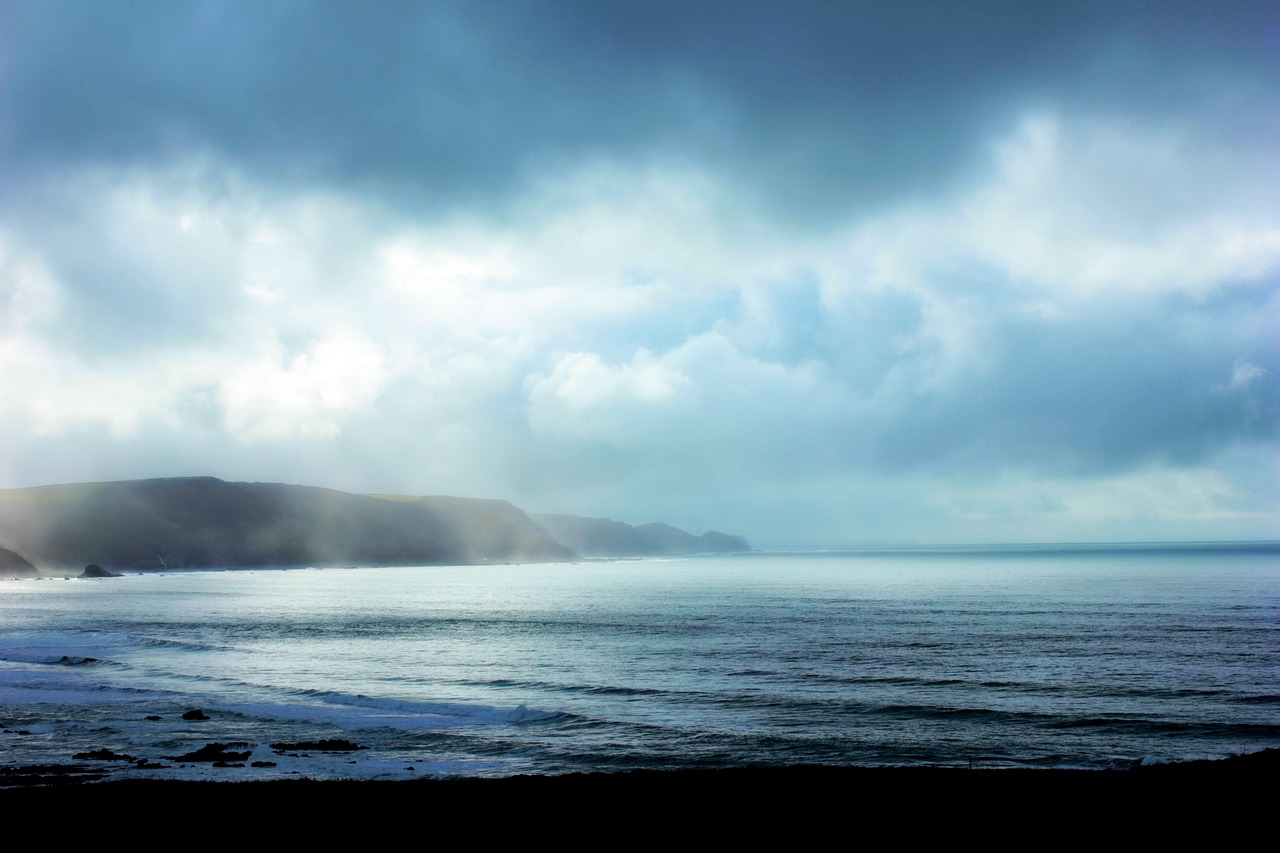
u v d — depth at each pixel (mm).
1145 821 18734
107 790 22562
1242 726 34094
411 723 35219
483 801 21266
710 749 30516
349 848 17641
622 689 43594
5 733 32938
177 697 41719
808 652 58688
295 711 37938
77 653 60938
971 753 29922
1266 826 18219
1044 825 18688
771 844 17906
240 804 21000
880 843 17859
